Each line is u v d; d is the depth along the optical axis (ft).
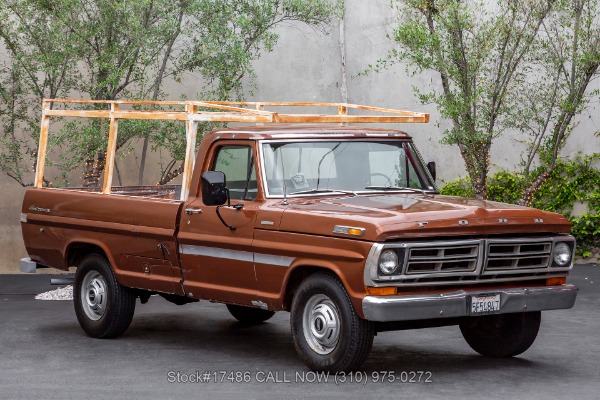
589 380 28.73
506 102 48.96
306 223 29.01
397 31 48.57
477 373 29.81
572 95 48.32
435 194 33.30
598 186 57.06
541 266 29.76
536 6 47.37
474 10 53.72
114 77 49.37
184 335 38.27
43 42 51.85
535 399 26.13
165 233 33.68
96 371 31.09
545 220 29.58
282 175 31.27
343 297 28.19
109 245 36.35
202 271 32.81
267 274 30.40
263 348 35.17
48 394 27.66
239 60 53.11
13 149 55.26
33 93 57.21
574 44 47.85
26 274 60.80
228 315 43.60
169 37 52.08
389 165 32.94
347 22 61.67
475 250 28.37
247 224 30.89
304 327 29.53
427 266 27.89
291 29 61.72
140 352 34.47
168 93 60.03
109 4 50.14
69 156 59.06
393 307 27.14
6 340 37.24
